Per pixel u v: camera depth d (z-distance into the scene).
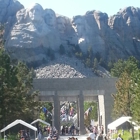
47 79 98.44
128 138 62.97
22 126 71.12
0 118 66.81
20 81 82.94
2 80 67.19
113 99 98.19
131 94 76.88
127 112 77.62
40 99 98.06
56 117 98.12
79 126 99.31
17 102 69.00
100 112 105.44
